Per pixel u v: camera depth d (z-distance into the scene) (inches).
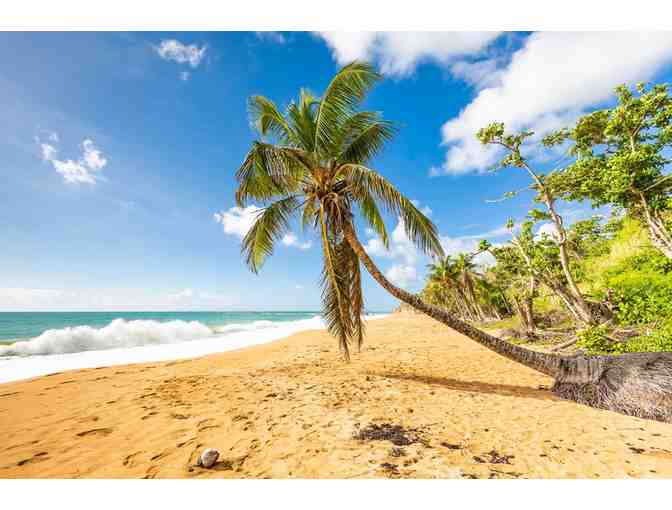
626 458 122.3
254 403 193.2
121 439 142.1
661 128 380.5
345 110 266.2
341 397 204.2
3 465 119.1
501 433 146.9
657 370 183.0
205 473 113.1
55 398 208.8
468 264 1247.5
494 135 453.7
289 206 290.5
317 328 919.7
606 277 515.5
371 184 240.4
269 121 278.8
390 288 257.6
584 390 198.8
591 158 442.6
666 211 381.7
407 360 337.7
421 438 141.6
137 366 336.2
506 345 234.8
